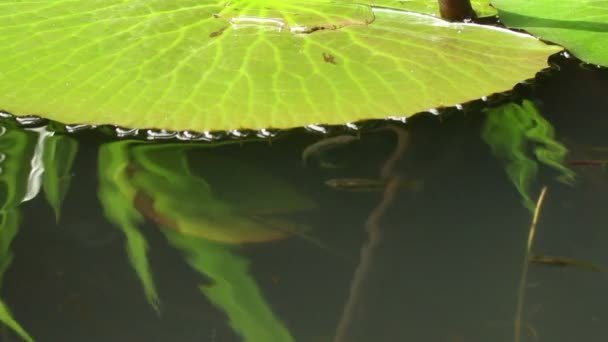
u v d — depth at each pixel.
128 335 0.52
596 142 0.60
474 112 0.62
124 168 0.58
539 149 0.59
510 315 0.52
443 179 0.58
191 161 0.59
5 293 0.53
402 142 0.60
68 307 0.53
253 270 0.54
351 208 0.56
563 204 0.57
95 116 0.60
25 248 0.55
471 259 0.54
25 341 0.51
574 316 0.52
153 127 0.59
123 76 0.62
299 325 0.52
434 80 0.62
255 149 0.60
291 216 0.56
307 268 0.54
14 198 0.57
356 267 0.54
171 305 0.53
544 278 0.54
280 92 0.61
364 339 0.51
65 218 0.56
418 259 0.54
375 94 0.61
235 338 0.51
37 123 0.61
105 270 0.54
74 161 0.59
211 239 0.55
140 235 0.55
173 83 0.62
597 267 0.54
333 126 0.61
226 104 0.61
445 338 0.51
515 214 0.56
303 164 0.59
